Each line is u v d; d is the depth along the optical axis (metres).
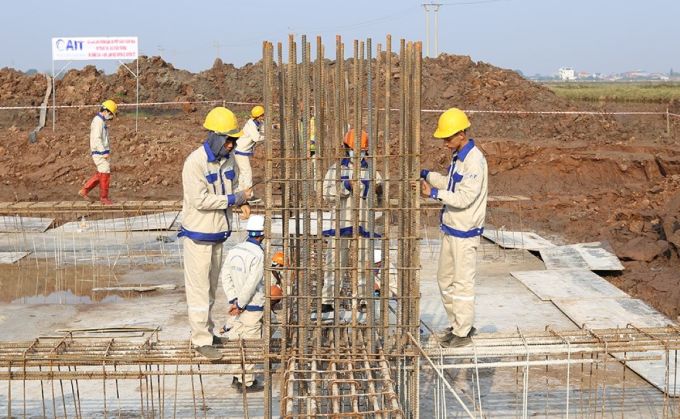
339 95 6.28
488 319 10.30
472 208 6.80
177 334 9.74
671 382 8.09
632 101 40.03
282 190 6.52
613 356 8.52
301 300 6.49
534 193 21.02
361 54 6.30
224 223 6.80
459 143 6.82
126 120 28.78
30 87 30.80
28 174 22.47
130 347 7.00
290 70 6.23
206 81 33.00
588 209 18.17
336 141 6.33
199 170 6.59
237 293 7.59
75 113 29.22
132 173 22.58
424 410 7.62
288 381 6.20
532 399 7.87
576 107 29.83
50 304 11.17
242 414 7.55
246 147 12.86
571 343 7.02
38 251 14.23
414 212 6.43
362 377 6.72
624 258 13.70
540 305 10.93
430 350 6.80
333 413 5.88
